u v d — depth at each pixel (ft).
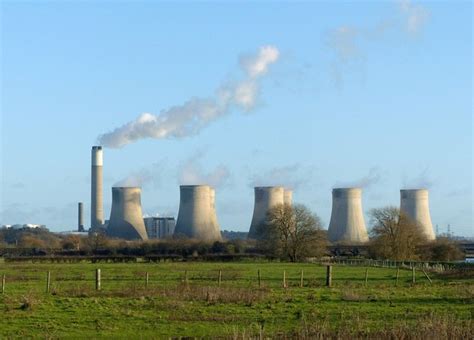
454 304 104.94
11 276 189.67
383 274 201.57
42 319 89.81
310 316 91.86
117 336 77.97
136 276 191.83
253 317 91.45
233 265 276.82
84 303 104.73
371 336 69.87
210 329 82.07
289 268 246.68
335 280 170.50
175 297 112.78
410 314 92.38
